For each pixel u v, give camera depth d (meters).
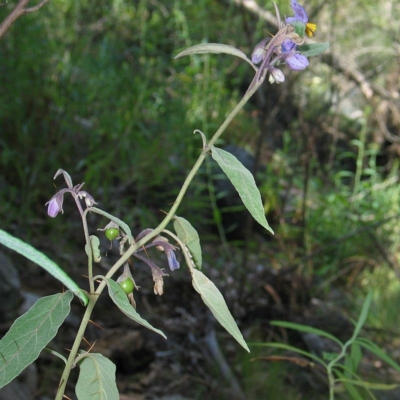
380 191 7.20
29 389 3.20
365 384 2.12
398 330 5.32
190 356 4.04
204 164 6.34
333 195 6.76
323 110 6.38
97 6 6.81
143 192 5.88
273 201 6.02
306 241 5.83
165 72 7.25
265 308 4.81
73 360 1.35
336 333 4.87
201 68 7.11
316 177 7.18
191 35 7.05
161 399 3.60
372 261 6.14
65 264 4.62
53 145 5.57
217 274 5.45
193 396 3.71
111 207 5.60
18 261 4.43
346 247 6.27
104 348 3.75
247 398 3.84
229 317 1.33
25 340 1.22
